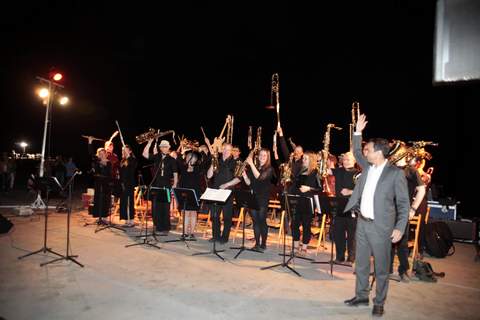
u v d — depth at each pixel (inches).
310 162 251.0
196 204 242.4
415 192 220.5
